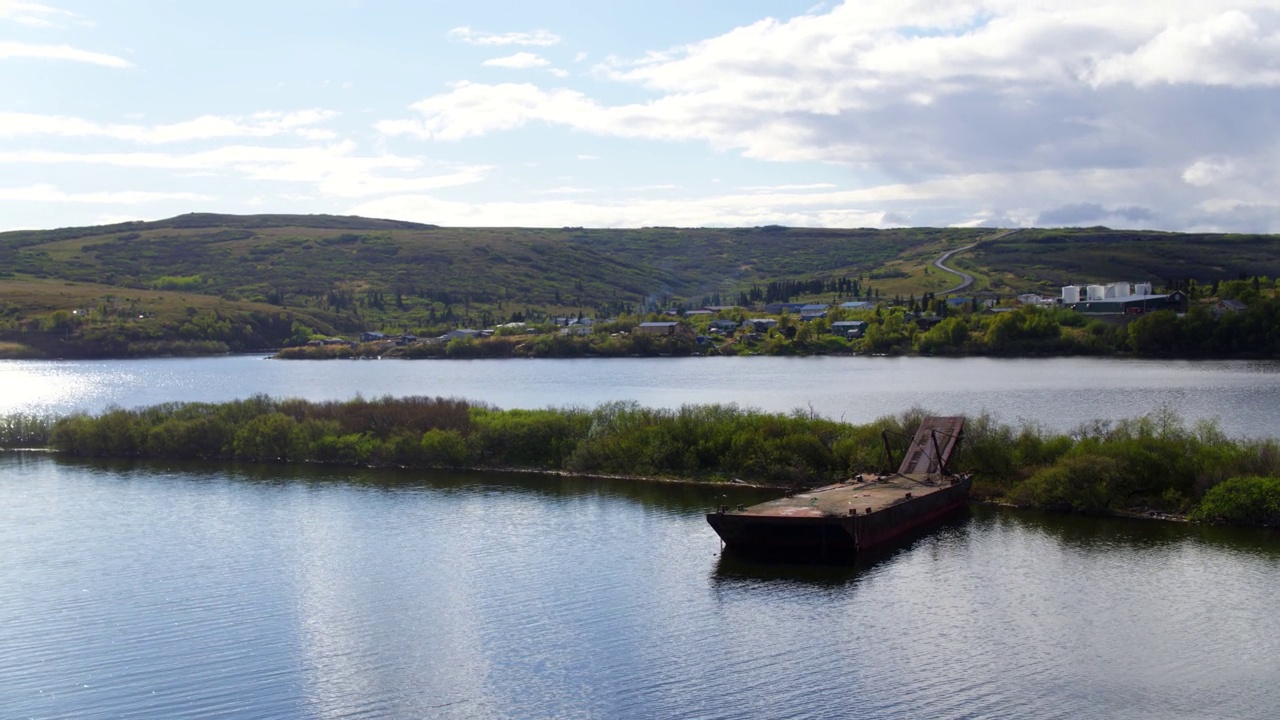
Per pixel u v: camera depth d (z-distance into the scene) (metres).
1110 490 87.94
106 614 67.25
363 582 73.38
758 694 54.00
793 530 76.25
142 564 78.44
